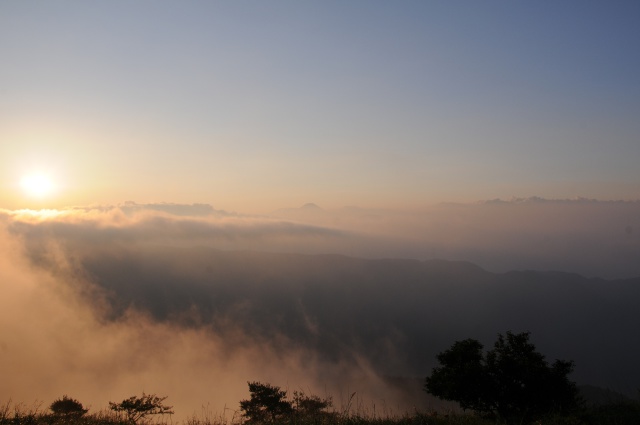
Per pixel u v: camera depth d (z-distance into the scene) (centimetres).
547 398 1208
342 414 1223
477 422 1123
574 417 1084
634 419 1113
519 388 1228
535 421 1110
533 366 1240
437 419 1148
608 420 1112
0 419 1235
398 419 1178
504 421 1155
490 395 1228
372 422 1130
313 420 1209
